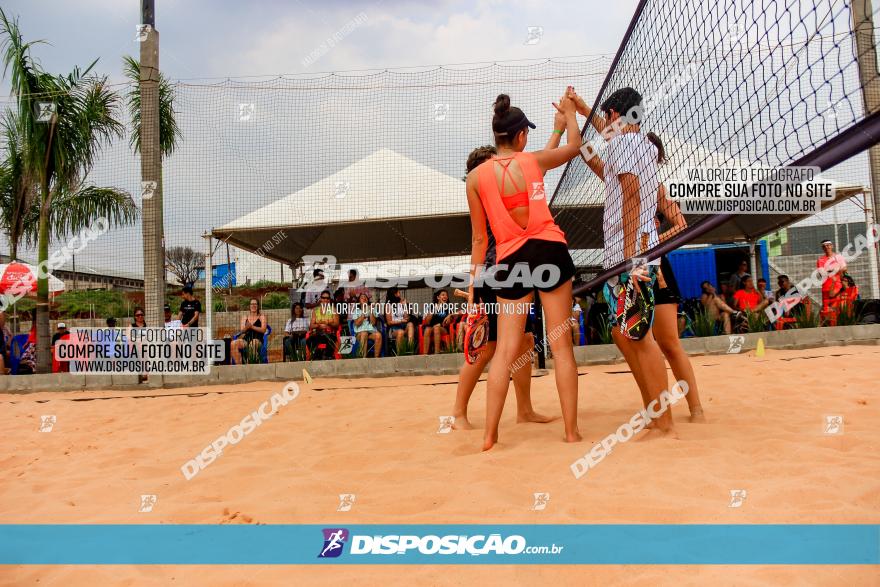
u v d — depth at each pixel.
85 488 2.99
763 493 2.15
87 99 9.01
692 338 7.50
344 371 7.65
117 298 11.12
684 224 3.54
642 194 3.52
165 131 9.51
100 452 3.94
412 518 2.18
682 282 10.63
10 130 9.03
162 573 1.88
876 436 2.89
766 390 4.48
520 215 3.15
